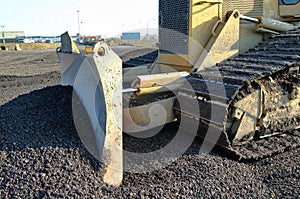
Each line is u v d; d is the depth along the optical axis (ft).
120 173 9.98
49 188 8.79
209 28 15.29
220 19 15.44
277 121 13.52
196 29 14.92
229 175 10.46
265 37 16.37
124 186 9.66
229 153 11.78
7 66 49.73
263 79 12.92
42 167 9.66
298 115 14.33
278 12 17.89
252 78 11.75
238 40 15.08
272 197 9.57
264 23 15.72
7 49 117.80
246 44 15.87
